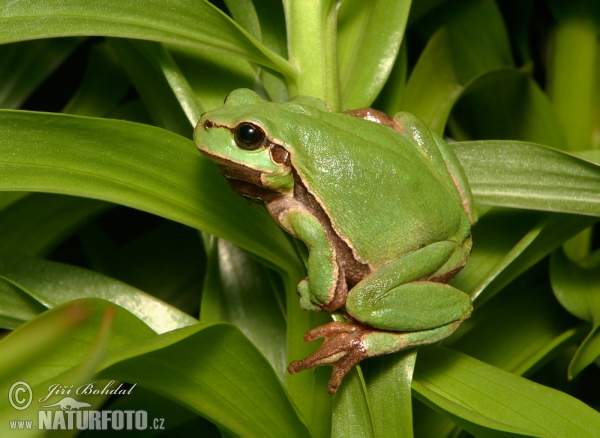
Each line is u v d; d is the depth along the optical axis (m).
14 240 0.31
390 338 0.27
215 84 0.29
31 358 0.25
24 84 0.32
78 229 0.31
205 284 0.29
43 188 0.27
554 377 0.31
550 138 0.32
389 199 0.28
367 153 0.28
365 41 0.29
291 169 0.28
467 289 0.30
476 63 0.32
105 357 0.25
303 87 0.28
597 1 0.33
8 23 0.27
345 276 0.28
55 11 0.27
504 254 0.30
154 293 0.33
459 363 0.28
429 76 0.32
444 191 0.28
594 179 0.28
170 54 0.29
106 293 0.29
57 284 0.29
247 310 0.29
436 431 0.29
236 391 0.26
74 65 0.36
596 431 0.27
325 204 0.28
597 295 0.30
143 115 0.32
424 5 0.32
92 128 0.27
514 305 0.30
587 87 0.33
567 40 0.33
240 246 0.28
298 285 0.28
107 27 0.27
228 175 0.28
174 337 0.25
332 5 0.28
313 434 0.27
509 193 0.28
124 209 0.35
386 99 0.30
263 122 0.27
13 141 0.26
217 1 0.31
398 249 0.28
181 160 0.27
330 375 0.28
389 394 0.27
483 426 0.26
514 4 0.34
